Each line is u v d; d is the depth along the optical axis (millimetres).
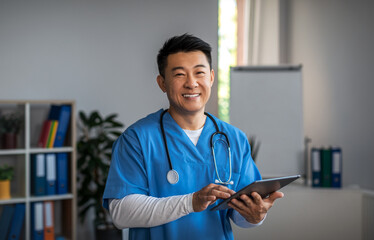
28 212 3246
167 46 1181
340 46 3549
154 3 3947
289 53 4305
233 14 4410
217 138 1273
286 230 3113
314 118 3918
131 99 3945
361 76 3303
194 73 1164
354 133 3383
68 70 3783
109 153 3643
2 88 3592
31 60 3674
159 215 1098
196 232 1186
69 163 3465
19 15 3639
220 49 4371
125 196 1160
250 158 1331
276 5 4316
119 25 3912
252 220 1156
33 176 3379
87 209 3576
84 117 3623
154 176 1206
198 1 3928
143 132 1220
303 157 3629
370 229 3016
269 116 3676
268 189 1113
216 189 1060
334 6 3625
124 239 1635
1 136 3324
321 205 3119
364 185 3258
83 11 3820
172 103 1219
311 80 3963
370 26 3203
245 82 3699
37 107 3697
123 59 3922
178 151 1222
